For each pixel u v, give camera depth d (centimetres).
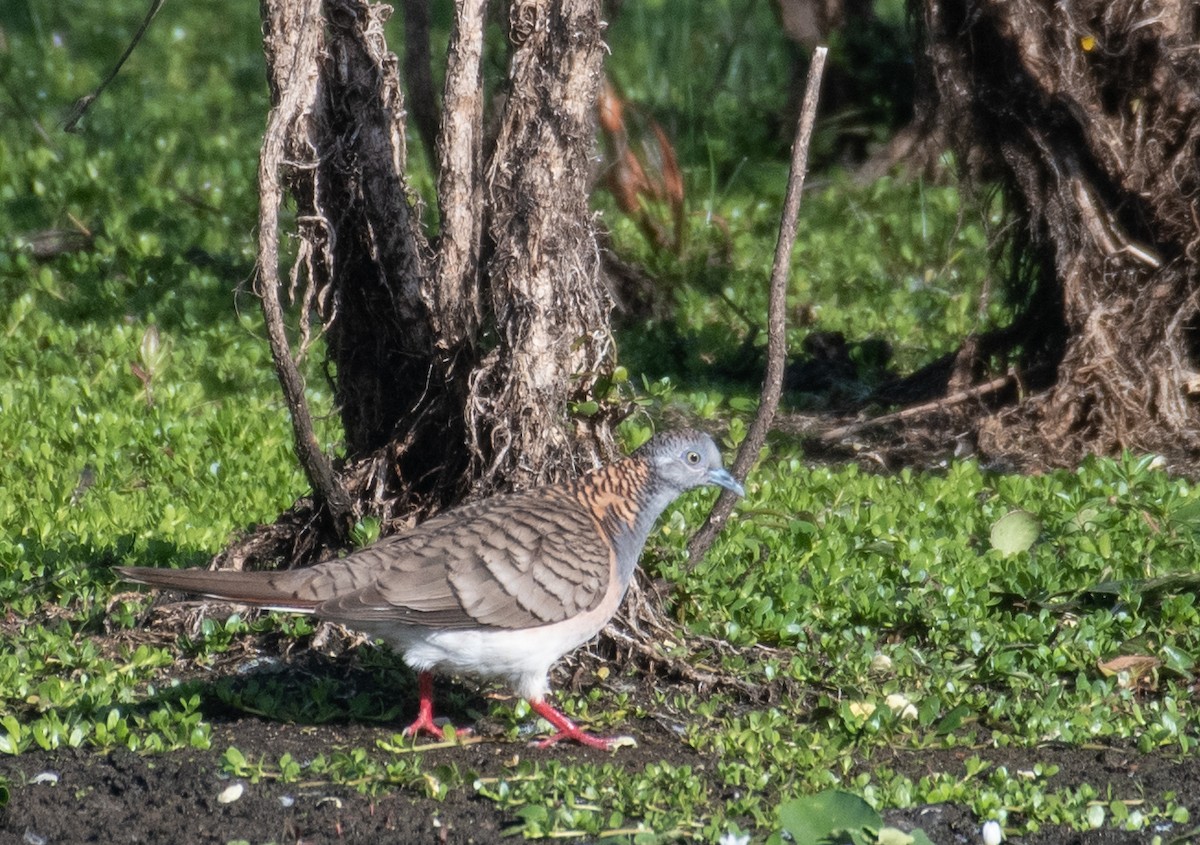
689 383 1758
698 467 970
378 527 1036
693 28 3114
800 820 803
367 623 888
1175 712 966
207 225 2222
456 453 1059
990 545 1246
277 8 1009
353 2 1028
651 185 2170
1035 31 1478
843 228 2372
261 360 1761
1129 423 1506
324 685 999
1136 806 861
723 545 1200
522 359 999
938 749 942
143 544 1206
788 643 1075
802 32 2598
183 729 917
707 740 941
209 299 1936
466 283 1035
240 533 1236
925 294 2048
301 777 877
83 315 1898
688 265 2125
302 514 1109
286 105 934
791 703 995
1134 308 1505
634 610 1048
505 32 1006
